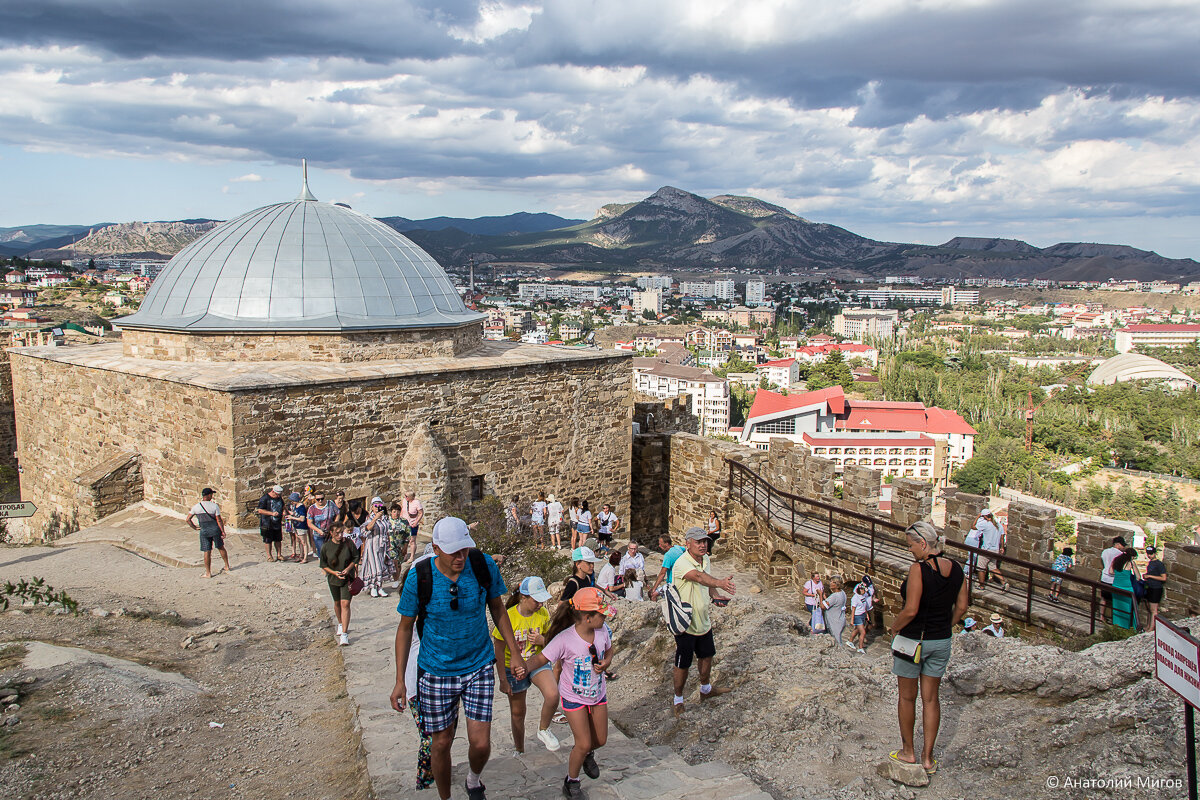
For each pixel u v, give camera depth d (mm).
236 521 21719
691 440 31219
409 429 25344
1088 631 14047
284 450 22562
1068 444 140125
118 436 25844
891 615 17984
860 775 8359
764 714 10008
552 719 10000
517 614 9719
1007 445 133750
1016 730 8859
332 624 15312
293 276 26750
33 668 11406
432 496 25000
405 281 28828
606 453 31484
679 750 9523
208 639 14219
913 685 8273
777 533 21984
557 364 29219
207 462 22391
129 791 8328
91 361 26625
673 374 189625
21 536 31719
